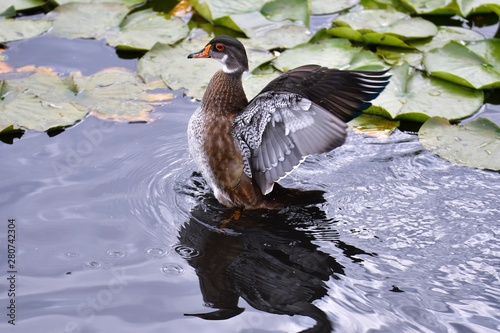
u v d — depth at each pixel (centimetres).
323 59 1059
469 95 1004
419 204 823
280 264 743
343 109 769
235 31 1152
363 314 676
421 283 711
